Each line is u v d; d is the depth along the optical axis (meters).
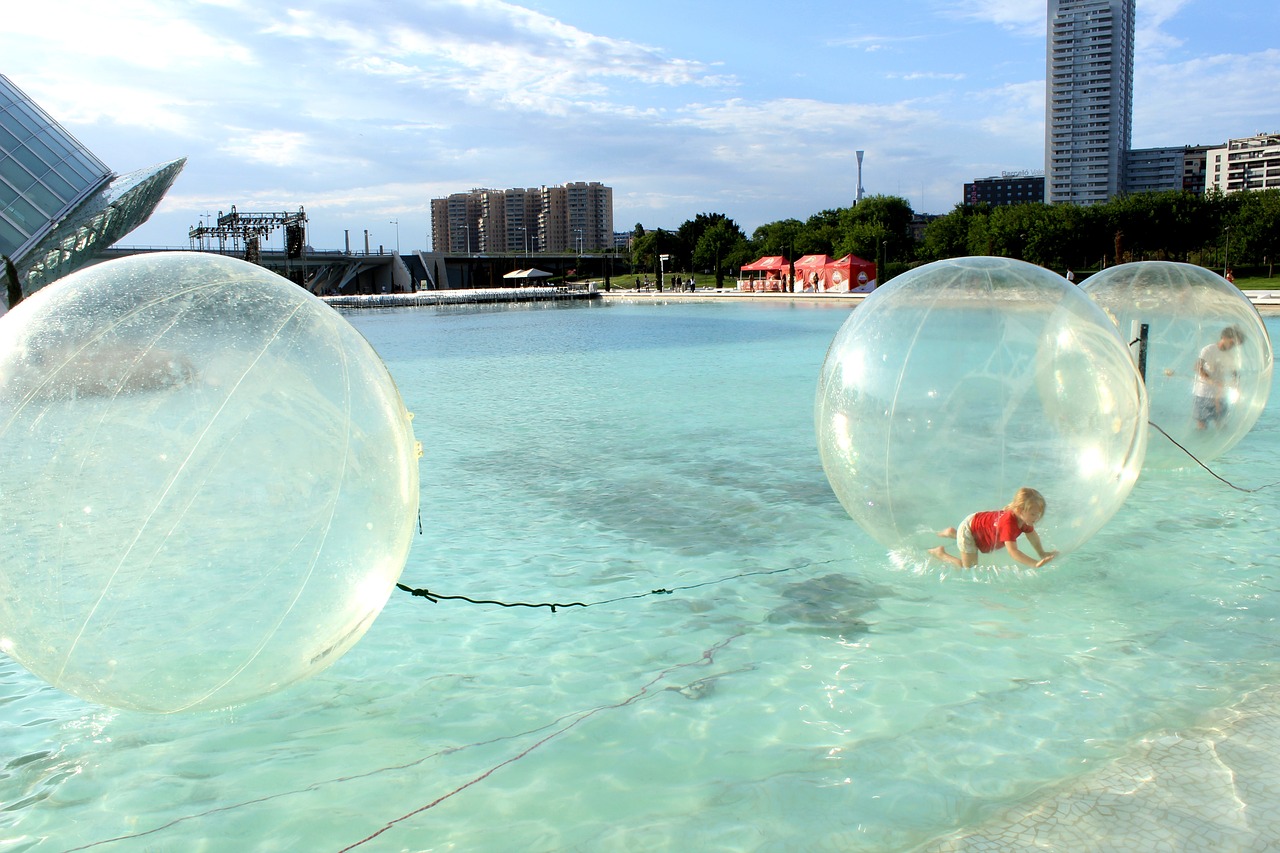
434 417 11.18
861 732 3.28
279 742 3.38
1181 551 5.18
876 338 4.49
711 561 5.38
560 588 5.00
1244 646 3.90
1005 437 4.29
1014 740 3.16
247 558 2.90
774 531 5.95
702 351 19.70
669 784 2.99
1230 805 2.59
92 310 2.95
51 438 2.80
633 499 6.89
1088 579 4.77
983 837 2.49
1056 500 4.29
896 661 3.88
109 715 3.65
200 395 2.86
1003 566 4.61
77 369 2.85
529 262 119.44
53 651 2.90
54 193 26.38
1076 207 55.78
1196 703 3.37
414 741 3.35
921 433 4.34
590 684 3.79
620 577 5.15
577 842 2.68
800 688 3.67
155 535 2.81
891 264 63.91
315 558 3.00
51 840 2.81
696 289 70.56
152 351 2.88
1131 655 3.84
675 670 3.90
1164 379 6.63
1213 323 6.62
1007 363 4.28
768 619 4.44
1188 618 4.23
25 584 2.81
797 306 40.44
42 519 2.79
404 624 4.50
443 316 45.56
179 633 2.90
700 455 8.48
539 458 8.51
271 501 2.92
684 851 2.61
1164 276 6.83
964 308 4.39
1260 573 4.82
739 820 2.75
